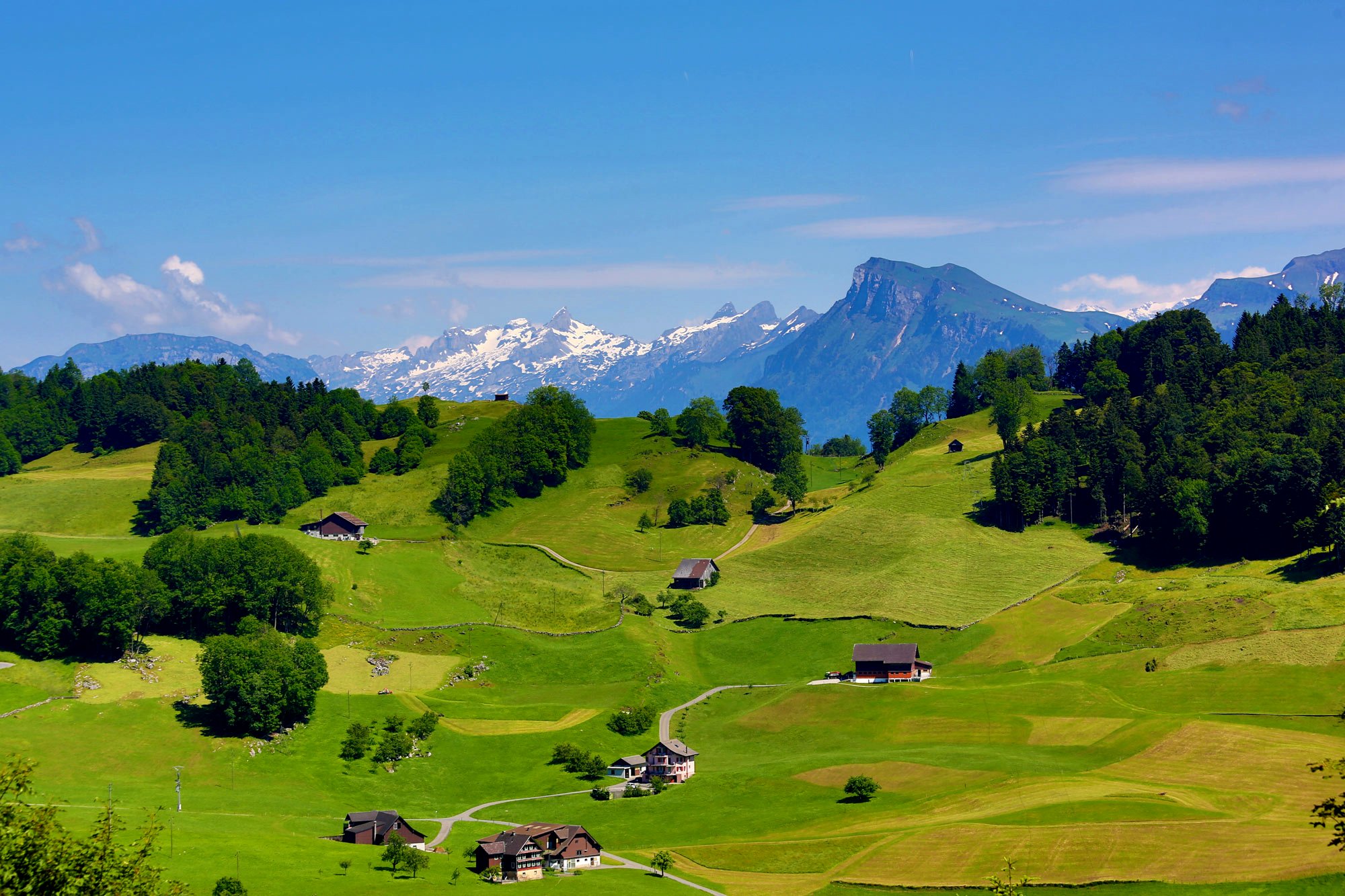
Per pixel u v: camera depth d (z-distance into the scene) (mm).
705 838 145125
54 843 57969
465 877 128500
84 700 173750
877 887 126688
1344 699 171875
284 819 145125
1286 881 118688
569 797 165875
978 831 136875
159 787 151750
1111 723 176875
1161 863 125562
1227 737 163500
